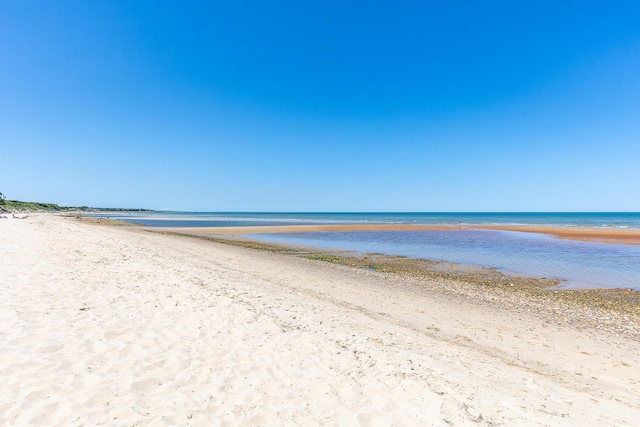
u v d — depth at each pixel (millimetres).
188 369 4723
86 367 4512
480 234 36906
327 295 11062
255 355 5301
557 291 13367
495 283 14625
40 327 5648
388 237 33750
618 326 9508
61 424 3348
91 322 6098
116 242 18797
